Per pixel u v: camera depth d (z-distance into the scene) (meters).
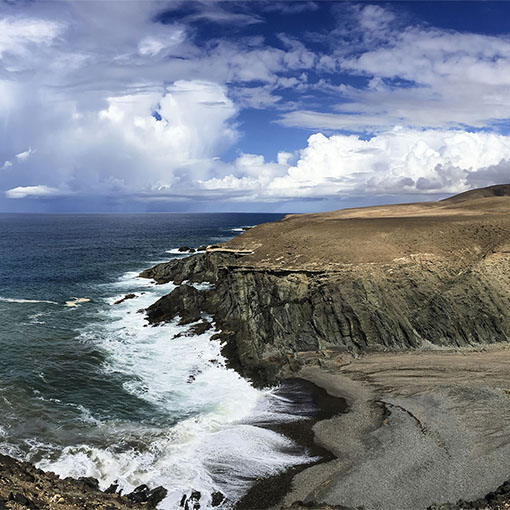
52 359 40.28
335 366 41.06
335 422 30.95
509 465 24.53
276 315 48.75
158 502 22.33
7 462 22.44
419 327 46.62
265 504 22.42
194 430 29.69
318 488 23.55
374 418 31.17
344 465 25.66
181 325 52.06
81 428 29.14
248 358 41.12
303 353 44.12
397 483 23.56
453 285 50.22
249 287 55.19
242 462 26.17
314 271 53.72
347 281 50.62
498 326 45.88
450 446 26.75
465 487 22.89
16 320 52.06
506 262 52.50
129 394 34.66
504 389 34.25
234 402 33.97
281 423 31.02
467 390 34.44
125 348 44.50
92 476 24.14
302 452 27.31
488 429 28.52
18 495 17.16
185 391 35.69
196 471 25.22
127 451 26.86
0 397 31.98
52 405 31.86
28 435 27.67
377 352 44.09
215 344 46.03
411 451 26.47
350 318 46.81
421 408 32.03
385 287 50.44
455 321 46.44
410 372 38.75
